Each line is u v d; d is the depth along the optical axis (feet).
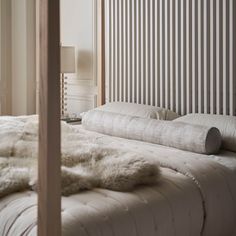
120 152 6.21
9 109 15.74
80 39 13.70
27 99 15.40
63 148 6.39
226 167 6.66
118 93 11.66
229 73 8.55
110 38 11.82
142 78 10.80
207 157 7.07
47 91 3.82
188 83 9.50
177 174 6.08
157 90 10.38
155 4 10.31
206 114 8.56
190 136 7.41
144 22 10.69
